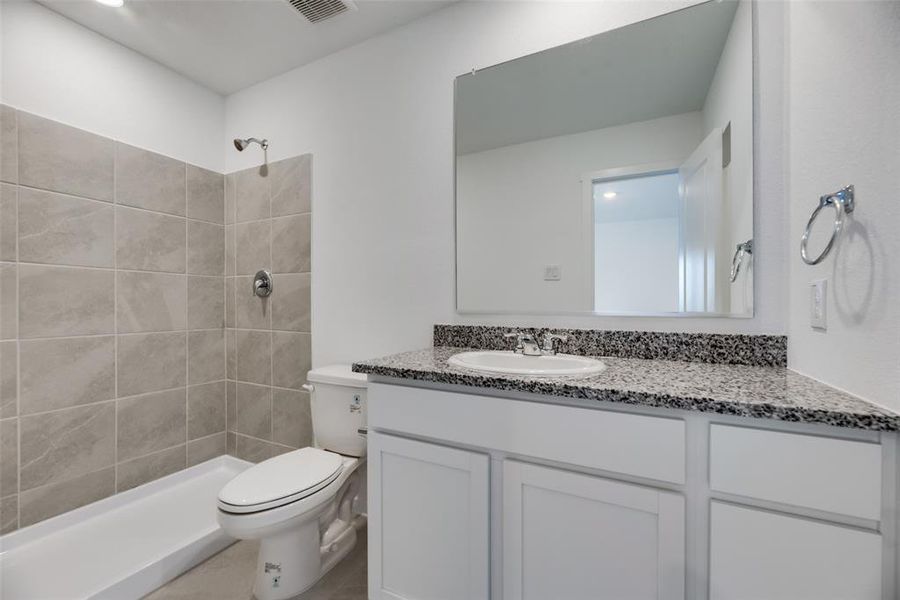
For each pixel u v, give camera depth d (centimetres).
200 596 143
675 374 106
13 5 157
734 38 124
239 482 137
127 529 175
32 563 150
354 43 191
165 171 207
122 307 190
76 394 175
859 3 80
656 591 86
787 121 114
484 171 161
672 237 132
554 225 149
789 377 102
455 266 167
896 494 69
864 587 70
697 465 83
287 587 141
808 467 74
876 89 75
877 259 74
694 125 129
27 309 160
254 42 190
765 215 118
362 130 190
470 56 164
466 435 106
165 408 207
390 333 183
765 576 77
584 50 145
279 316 215
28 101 160
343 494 172
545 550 98
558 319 149
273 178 217
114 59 188
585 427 92
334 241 197
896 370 69
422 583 114
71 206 173
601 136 142
